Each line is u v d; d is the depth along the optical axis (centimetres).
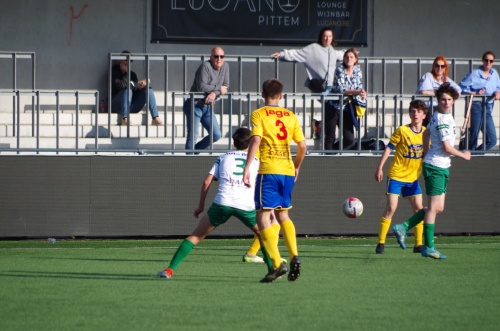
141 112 4566
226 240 3888
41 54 4844
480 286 2383
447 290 2306
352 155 4012
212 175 2556
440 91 2998
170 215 3875
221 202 2512
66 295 2194
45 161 3778
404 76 5212
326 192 3997
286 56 4350
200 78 4084
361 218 4031
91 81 4888
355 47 5144
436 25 5238
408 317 1920
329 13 5100
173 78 4969
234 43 5019
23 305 2050
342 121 4003
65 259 3058
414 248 3275
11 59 4775
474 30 5275
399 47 5200
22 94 3866
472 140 4234
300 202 3981
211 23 5003
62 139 4262
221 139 4431
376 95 4075
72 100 4750
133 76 4522
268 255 2422
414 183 3272
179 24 4972
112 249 3450
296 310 1995
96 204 3819
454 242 3809
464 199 4119
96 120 3909
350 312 1973
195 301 2111
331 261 3006
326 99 4019
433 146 3022
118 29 4919
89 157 3806
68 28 4872
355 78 4100
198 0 4991
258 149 2509
